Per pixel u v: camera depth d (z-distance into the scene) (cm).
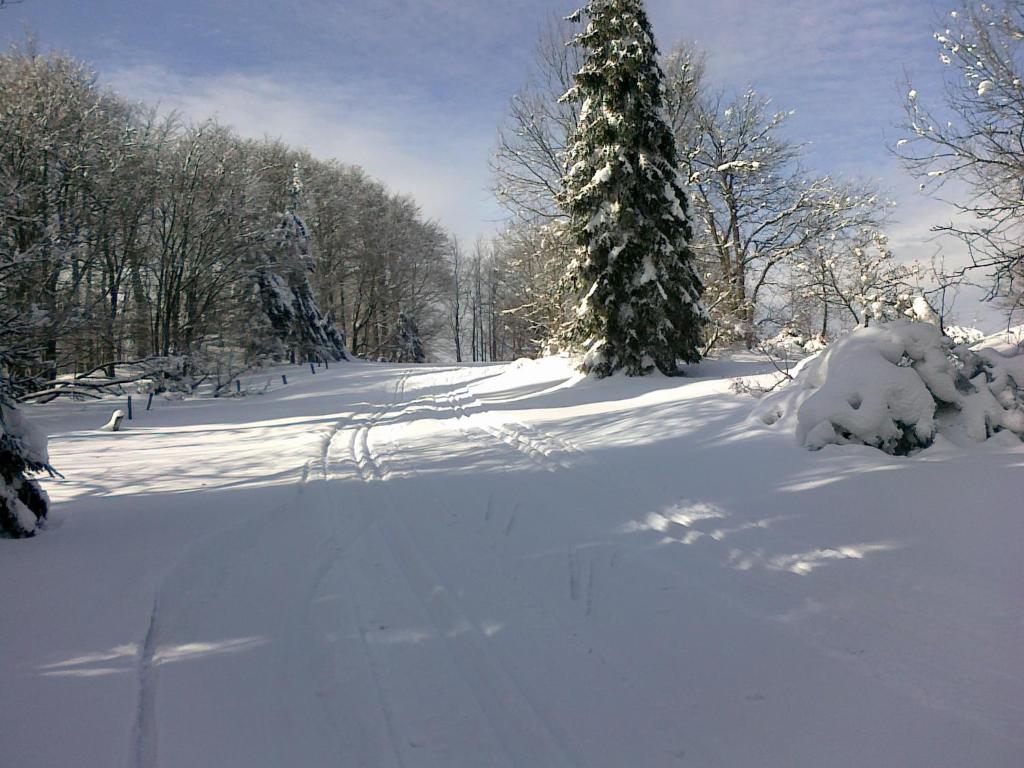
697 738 299
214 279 3531
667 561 515
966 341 1057
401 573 518
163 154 3300
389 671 368
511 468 866
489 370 3133
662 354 1720
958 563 453
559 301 2598
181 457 1131
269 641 408
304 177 5250
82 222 2542
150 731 312
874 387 745
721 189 2764
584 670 363
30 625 425
